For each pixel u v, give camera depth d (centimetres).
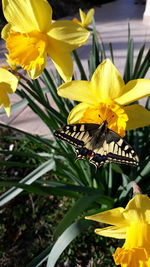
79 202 25
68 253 34
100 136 21
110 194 33
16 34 22
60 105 32
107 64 20
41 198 41
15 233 37
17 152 30
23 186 24
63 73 23
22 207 40
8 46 22
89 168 31
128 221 19
